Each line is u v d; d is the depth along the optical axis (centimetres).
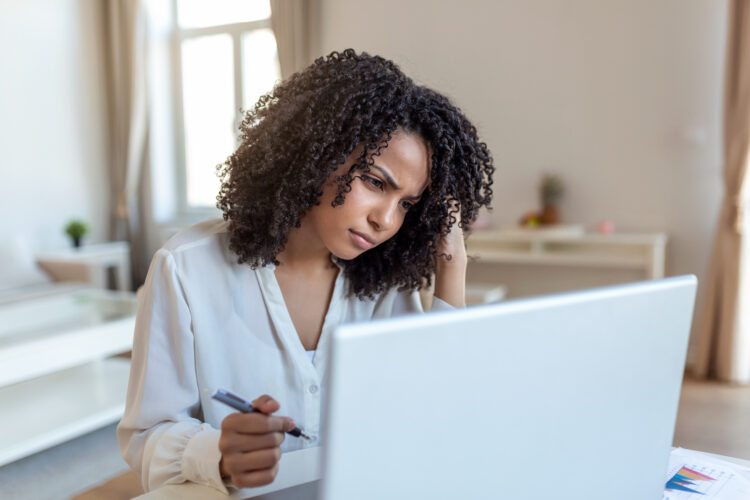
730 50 305
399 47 416
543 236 355
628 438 53
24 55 459
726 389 287
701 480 75
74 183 497
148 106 517
